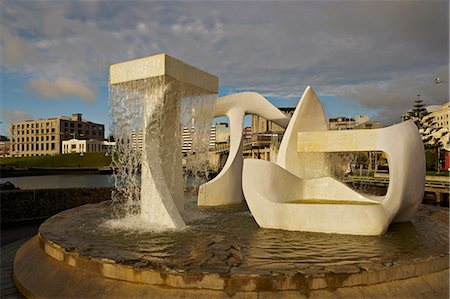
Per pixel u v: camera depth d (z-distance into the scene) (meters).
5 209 12.98
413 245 6.63
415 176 8.21
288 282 4.71
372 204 7.77
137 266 5.06
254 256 5.82
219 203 12.42
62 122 81.62
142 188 8.71
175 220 8.23
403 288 5.06
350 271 4.91
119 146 9.45
